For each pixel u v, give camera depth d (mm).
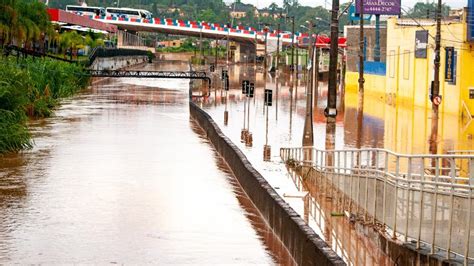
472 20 82375
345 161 35031
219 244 30891
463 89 83438
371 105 104438
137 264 28062
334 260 21281
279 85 148375
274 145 63094
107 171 49312
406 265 23656
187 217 35875
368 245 27344
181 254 29391
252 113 92875
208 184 45094
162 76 130750
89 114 90312
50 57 129000
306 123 52969
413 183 25656
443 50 87438
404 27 104438
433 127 67062
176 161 54406
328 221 31609
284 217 29547
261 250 29969
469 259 21266
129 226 33969
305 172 45406
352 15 152500
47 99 94625
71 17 171625
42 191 42062
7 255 29000
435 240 23234
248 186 40750
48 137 67188
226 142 53781
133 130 74562
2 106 58938
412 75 99750
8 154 56094
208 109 98688
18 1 118625
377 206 28203
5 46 108562
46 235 32156
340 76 149750
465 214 21531
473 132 71250
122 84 152750
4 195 40812
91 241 31266
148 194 41594
